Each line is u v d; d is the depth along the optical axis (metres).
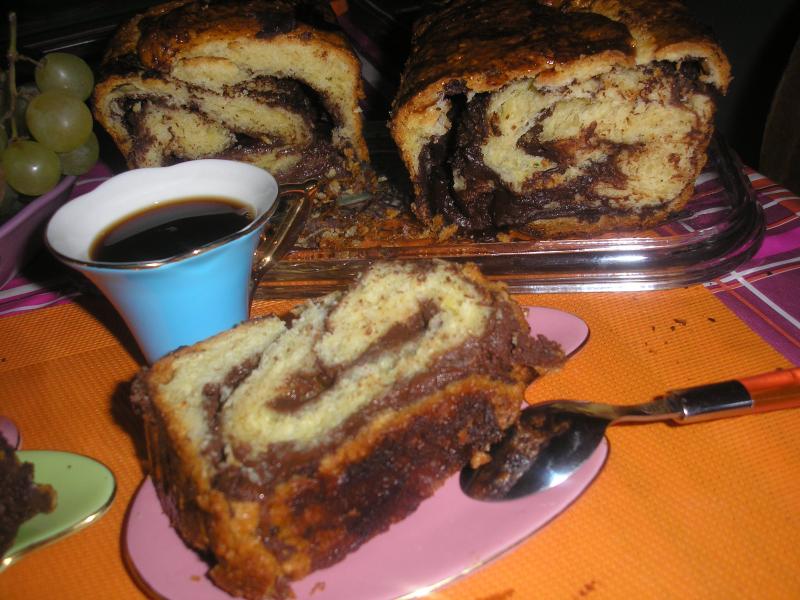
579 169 0.32
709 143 0.34
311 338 0.22
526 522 0.19
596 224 0.33
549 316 0.25
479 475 0.20
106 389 0.26
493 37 0.31
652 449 0.21
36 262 0.32
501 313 0.21
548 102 0.30
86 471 0.22
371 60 0.45
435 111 0.30
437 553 0.18
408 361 0.20
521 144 0.31
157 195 0.26
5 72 0.34
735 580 0.18
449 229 0.33
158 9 0.36
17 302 0.30
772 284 0.27
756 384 0.21
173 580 0.18
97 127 0.42
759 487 0.20
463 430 0.20
